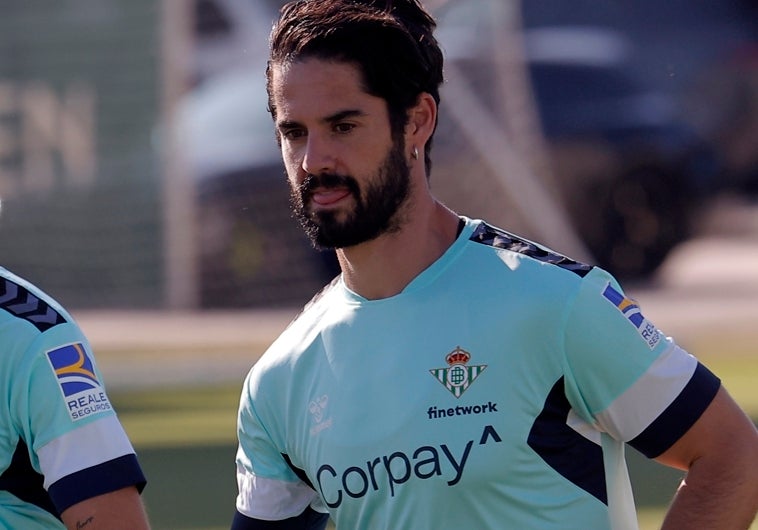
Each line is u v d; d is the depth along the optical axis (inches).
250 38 1884.8
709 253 2476.6
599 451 387.2
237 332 1723.7
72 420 381.7
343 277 406.3
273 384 408.5
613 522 386.9
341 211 382.6
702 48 2362.2
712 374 391.5
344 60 377.4
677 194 2012.8
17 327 383.9
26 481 386.3
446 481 377.4
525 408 377.4
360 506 390.3
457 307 386.0
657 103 2034.9
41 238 1898.4
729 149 2536.9
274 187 1859.0
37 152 1909.4
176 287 1876.2
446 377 380.5
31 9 1908.2
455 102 1921.8
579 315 377.7
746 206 2679.6
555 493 379.9
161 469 1027.3
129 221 1886.1
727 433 385.7
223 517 868.6
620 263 2004.2
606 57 2017.7
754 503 386.6
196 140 1875.0
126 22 1897.1
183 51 1883.6
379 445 383.9
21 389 379.6
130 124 1898.4
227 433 1173.1
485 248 395.5
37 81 1908.2
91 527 379.9
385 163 382.6
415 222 393.1
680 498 387.5
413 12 393.7
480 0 1937.7
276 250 1856.5
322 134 380.5
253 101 1877.5
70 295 1894.7
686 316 1777.8
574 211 1966.0
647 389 381.1
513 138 1936.5
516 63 1937.7
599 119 1984.5
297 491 418.3
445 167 1921.8
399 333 388.8
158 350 1610.5
